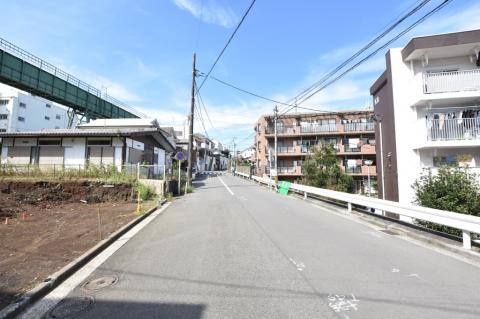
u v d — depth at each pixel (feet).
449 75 38.86
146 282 12.16
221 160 293.02
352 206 34.50
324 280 12.15
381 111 52.60
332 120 107.04
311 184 67.87
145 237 20.36
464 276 12.60
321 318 9.09
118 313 9.60
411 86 41.45
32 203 33.35
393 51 42.98
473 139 37.09
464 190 26.86
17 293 10.84
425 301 10.22
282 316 9.24
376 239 19.34
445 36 37.37
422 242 18.56
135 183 42.29
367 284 11.73
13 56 65.31
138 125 83.30
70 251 16.14
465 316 9.18
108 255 16.15
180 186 57.21
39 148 57.88
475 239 17.88
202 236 20.13
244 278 12.42
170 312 9.59
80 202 37.06
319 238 19.49
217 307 9.89
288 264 14.17
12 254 15.60
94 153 57.00
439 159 40.09
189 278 12.50
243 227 23.06
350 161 101.55
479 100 38.99
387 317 9.12
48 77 76.13
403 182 41.01
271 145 110.83
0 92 125.49
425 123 39.19
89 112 93.50
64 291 11.39
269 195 51.62
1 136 56.44
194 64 67.97
